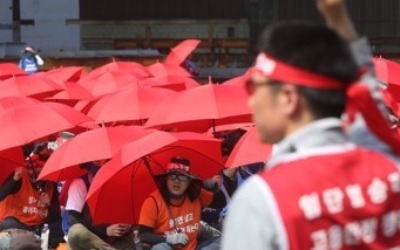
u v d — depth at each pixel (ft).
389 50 179.01
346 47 20.40
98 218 51.06
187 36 180.86
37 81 85.35
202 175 53.26
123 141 54.54
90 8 182.80
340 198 19.57
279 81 20.12
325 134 20.10
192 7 182.60
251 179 19.88
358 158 20.03
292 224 19.30
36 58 137.08
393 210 19.83
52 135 65.21
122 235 53.21
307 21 21.11
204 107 62.64
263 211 19.39
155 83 86.43
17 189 60.08
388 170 20.01
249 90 20.97
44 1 179.01
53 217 61.62
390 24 179.52
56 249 60.39
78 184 54.75
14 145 59.57
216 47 177.99
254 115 20.77
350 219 19.53
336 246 19.45
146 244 50.42
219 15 180.55
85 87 94.89
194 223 51.24
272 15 179.32
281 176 19.66
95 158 53.83
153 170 50.62
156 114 64.85
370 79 21.67
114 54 157.07
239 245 19.43
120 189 50.55
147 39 180.75
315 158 19.88
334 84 19.98
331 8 21.11
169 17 182.29
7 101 68.54
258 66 20.65
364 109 20.13
